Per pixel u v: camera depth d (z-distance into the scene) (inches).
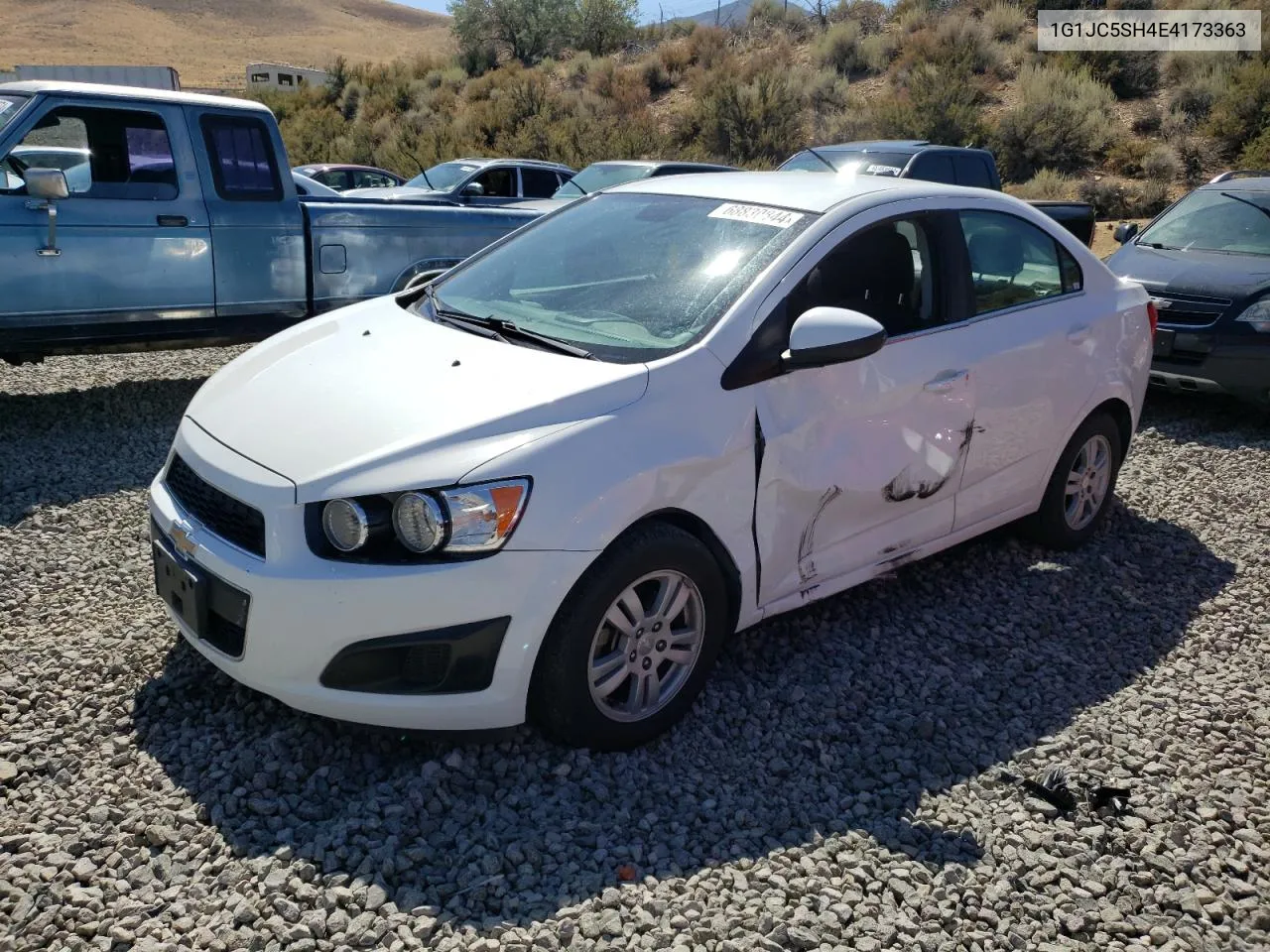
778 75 1034.1
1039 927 111.7
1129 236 360.2
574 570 124.1
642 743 137.9
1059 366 189.8
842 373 152.9
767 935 106.8
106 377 327.9
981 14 1222.9
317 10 5088.6
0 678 145.1
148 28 4101.9
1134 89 988.6
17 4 4109.3
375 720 123.8
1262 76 858.1
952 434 170.7
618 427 129.7
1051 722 150.7
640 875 114.7
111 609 169.5
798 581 155.3
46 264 261.9
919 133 894.4
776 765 136.2
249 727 137.3
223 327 294.0
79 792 123.8
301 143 1165.7
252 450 131.0
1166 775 138.7
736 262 153.5
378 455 122.7
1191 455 275.9
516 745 134.6
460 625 121.1
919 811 129.1
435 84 1403.8
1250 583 200.4
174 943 102.0
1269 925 114.0
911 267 169.3
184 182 280.1
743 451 140.9
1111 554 210.1
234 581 124.3
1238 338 291.0
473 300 168.6
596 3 1464.1
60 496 220.7
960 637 173.2
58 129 267.6
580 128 1007.0
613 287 158.9
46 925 103.4
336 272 308.0
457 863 114.7
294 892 108.7
